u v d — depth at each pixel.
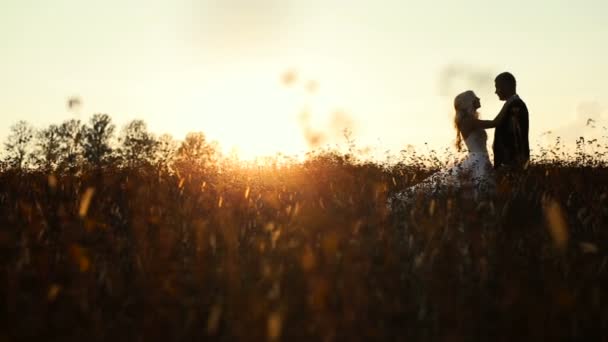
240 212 5.23
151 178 6.59
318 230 4.36
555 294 3.12
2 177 6.39
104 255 4.12
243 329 2.83
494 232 4.34
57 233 4.48
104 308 3.32
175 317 3.03
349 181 6.91
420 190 6.04
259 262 3.83
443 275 3.59
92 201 5.58
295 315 3.09
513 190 5.61
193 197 5.79
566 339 2.83
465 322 2.97
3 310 3.07
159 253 3.86
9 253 3.83
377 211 5.03
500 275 3.67
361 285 3.25
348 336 2.79
